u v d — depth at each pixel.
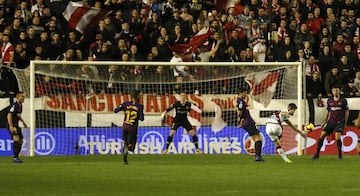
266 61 55.62
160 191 29.30
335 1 62.38
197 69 52.38
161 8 59.09
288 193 28.73
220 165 41.94
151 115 51.75
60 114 50.91
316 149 48.53
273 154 51.56
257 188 30.44
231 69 52.62
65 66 51.25
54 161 45.19
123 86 52.06
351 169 39.72
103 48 53.66
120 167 40.44
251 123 45.19
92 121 51.41
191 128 50.38
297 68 52.22
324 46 56.22
